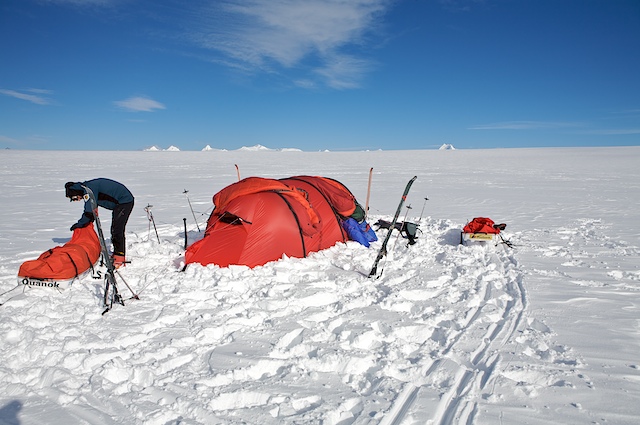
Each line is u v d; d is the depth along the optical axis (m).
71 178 23.89
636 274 6.04
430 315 4.46
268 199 6.36
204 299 4.81
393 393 3.06
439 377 3.30
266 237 6.13
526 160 48.56
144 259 6.31
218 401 2.95
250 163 43.06
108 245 7.30
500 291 5.27
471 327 4.20
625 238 8.75
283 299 4.73
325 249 7.07
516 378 3.35
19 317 4.09
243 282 5.20
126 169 32.44
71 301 4.62
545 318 4.47
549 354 3.63
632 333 4.11
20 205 13.89
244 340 3.86
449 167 37.91
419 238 8.28
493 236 7.64
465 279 5.70
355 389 3.13
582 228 10.04
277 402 2.94
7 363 3.37
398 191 19.58
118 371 3.26
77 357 3.42
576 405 2.95
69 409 2.85
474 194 18.27
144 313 4.36
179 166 37.09
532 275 5.99
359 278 5.59
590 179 26.00
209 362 3.46
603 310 4.70
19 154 57.25
